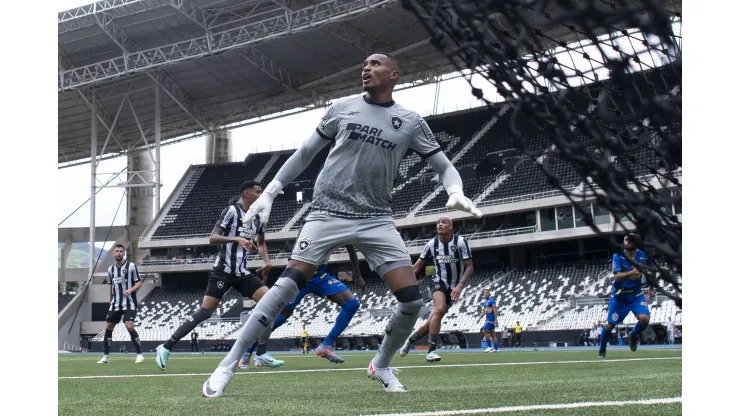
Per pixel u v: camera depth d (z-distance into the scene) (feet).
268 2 102.27
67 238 148.36
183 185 140.67
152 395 13.41
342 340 106.73
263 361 26.68
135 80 122.21
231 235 24.75
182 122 138.72
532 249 111.04
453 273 29.27
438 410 9.96
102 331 125.29
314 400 11.76
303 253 12.49
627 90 4.91
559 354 40.32
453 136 123.24
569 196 5.59
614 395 12.25
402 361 31.53
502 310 95.91
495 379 17.39
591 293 91.09
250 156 144.05
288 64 119.34
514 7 4.90
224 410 10.30
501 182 108.47
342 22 105.09
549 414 9.42
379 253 12.65
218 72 120.47
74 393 14.15
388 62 12.59
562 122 5.33
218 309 120.06
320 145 12.87
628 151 5.36
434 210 109.50
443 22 5.37
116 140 142.00
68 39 109.50
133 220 143.33
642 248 5.57
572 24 4.80
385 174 12.57
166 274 135.44
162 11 103.65
